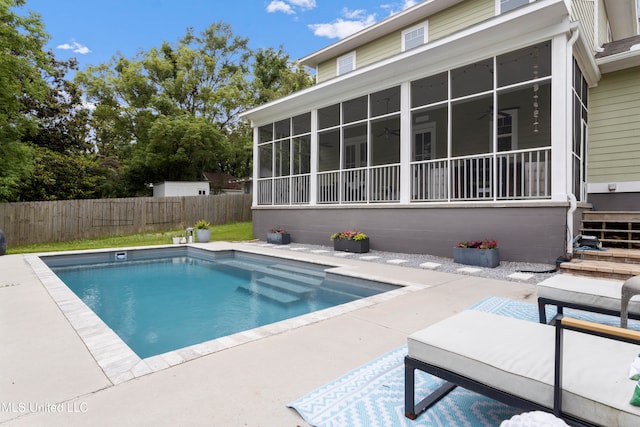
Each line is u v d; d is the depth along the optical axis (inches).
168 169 941.2
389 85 328.8
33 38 493.4
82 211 508.1
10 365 98.8
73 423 71.4
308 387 86.0
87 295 223.3
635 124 290.0
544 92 339.0
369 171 349.4
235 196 680.4
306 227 410.3
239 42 1118.4
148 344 142.7
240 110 1013.2
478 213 271.1
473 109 385.1
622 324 81.3
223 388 85.5
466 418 74.2
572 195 232.5
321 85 371.9
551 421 51.3
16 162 475.2
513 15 239.1
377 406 78.2
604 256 221.1
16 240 453.1
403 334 122.0
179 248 409.1
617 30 476.7
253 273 291.6
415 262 275.0
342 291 227.9
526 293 177.0
